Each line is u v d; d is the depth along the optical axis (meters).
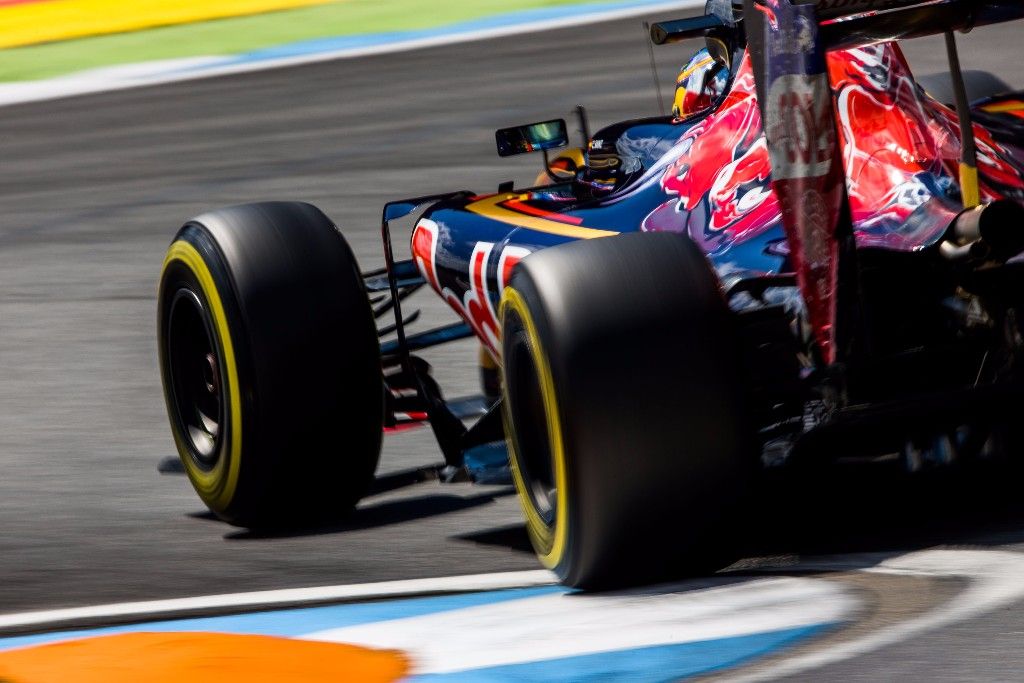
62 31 73.50
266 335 15.13
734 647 9.78
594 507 11.16
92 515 17.19
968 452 12.58
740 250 12.57
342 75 59.84
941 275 12.02
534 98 50.97
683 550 11.52
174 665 10.61
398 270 19.08
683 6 66.69
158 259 34.53
